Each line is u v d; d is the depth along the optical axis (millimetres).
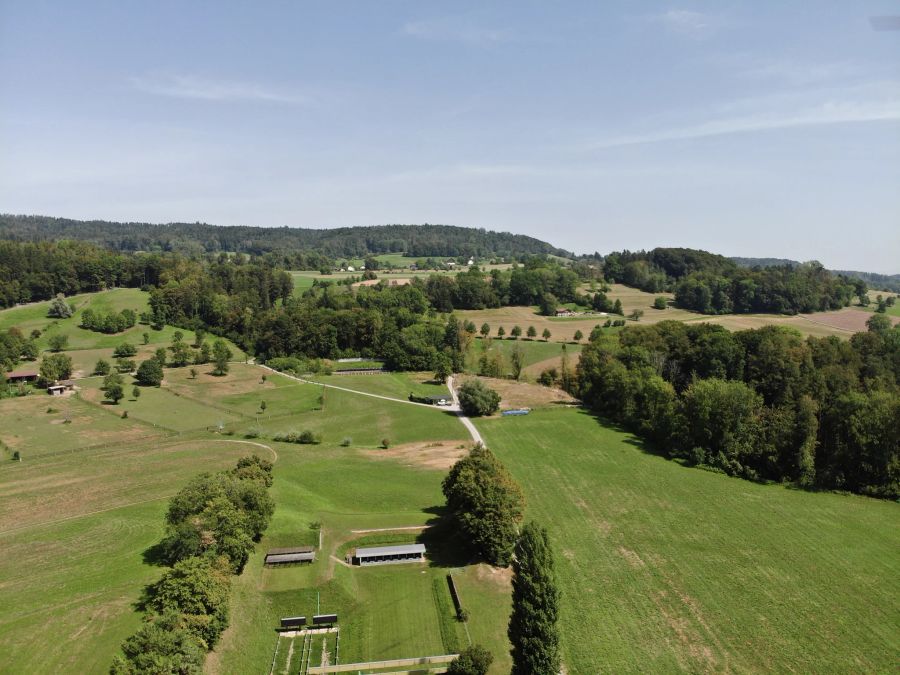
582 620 62531
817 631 61469
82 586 56688
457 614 62938
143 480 89062
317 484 92750
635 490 96750
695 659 57000
